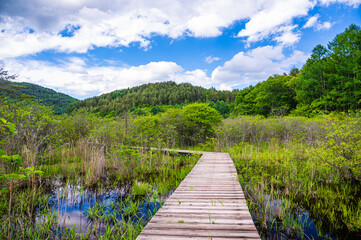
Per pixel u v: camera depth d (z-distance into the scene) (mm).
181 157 9406
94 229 3256
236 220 2711
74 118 10719
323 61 21047
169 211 3041
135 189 5016
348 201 4133
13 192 4445
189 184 4555
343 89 18375
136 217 3678
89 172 5746
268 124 12359
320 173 5672
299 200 4281
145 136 9641
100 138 8562
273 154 8266
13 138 5566
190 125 13023
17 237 2990
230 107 44438
